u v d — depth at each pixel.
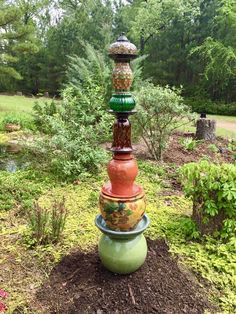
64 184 4.38
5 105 13.57
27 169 4.99
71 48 18.19
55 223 2.89
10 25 11.88
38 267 2.59
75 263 2.60
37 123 7.78
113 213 2.22
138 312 2.13
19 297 2.27
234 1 14.66
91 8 18.84
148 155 5.85
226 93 16.78
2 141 6.91
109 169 2.24
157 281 2.37
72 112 5.29
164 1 17.14
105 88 7.10
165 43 18.58
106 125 5.16
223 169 2.88
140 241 2.37
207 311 2.19
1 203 3.72
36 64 20.77
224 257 2.68
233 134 8.69
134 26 17.94
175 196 4.04
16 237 3.03
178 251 2.78
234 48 15.21
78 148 4.77
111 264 2.34
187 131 8.28
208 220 2.89
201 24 17.53
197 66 17.41
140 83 8.22
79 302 2.20
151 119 5.46
